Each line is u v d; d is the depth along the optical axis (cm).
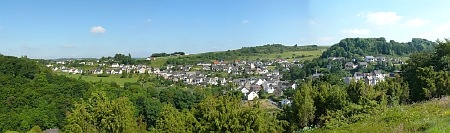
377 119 1970
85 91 8700
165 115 2967
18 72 8831
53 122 7519
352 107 2489
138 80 15162
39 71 9231
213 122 1880
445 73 3528
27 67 9088
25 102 7731
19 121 7219
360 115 2312
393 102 3036
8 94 7781
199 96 10712
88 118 2378
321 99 2900
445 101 2116
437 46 4341
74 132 2352
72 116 2380
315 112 2917
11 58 9050
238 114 1897
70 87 8694
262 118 1948
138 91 10219
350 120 2327
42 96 8038
